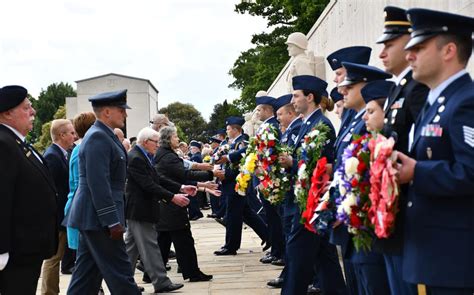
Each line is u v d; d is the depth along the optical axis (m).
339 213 3.72
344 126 4.98
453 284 3.17
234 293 7.66
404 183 3.37
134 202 7.77
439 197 3.25
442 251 3.21
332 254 6.07
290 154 6.59
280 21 31.75
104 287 8.77
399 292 3.96
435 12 3.22
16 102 5.18
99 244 5.87
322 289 6.12
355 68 4.57
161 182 8.23
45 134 64.44
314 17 25.11
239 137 12.20
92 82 69.94
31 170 5.16
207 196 24.22
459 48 3.27
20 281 5.07
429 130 3.30
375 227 3.40
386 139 3.42
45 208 5.20
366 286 4.39
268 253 10.25
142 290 8.09
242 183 9.30
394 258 3.88
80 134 7.16
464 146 3.10
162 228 8.35
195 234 14.77
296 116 7.29
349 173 3.66
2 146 4.95
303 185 5.39
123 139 10.84
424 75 3.33
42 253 5.17
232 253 10.99
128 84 69.44
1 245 4.79
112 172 6.04
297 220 5.82
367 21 9.44
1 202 4.83
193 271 8.51
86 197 5.94
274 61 33.94
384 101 4.04
